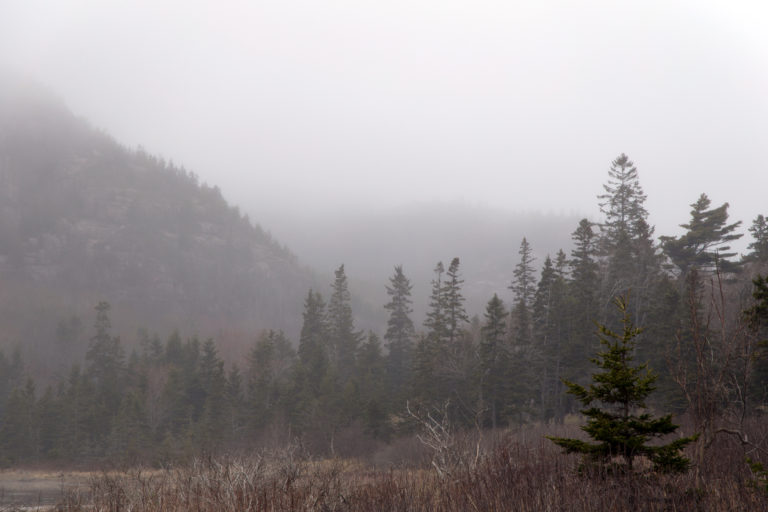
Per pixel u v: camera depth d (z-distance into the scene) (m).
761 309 13.71
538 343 53.84
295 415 58.59
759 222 52.59
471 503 9.55
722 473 9.96
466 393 50.09
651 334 41.41
